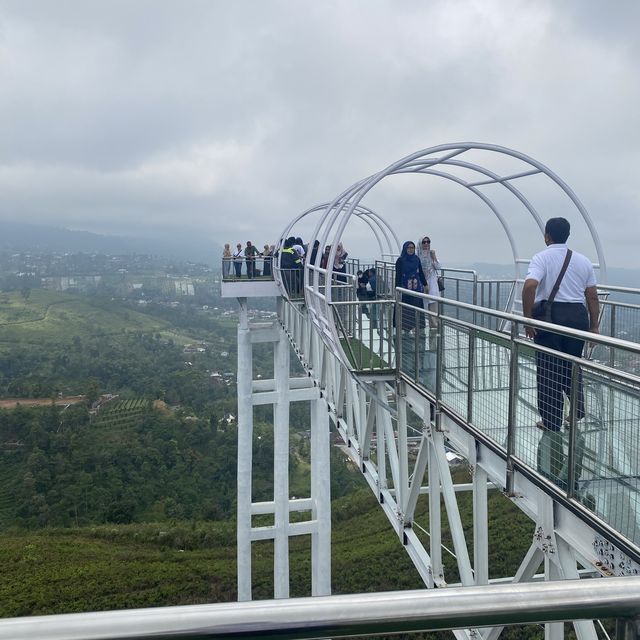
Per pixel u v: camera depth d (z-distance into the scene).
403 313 7.15
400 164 6.70
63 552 25.52
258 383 19.17
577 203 7.25
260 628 1.13
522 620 1.18
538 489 3.99
